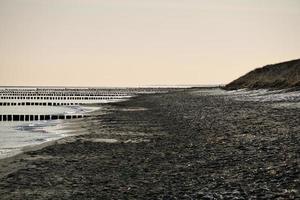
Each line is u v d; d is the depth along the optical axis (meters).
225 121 31.89
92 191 12.34
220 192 11.21
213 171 14.18
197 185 12.30
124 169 15.69
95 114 51.66
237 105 50.69
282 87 70.94
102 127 34.56
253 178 12.47
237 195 10.74
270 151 16.89
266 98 57.72
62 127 37.59
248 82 104.56
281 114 33.28
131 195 11.62
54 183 13.57
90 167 16.33
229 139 21.80
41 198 11.66
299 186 10.94
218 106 51.25
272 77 90.06
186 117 38.66
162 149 20.58
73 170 15.77
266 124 27.08
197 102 65.88
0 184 13.52
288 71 83.62
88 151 20.88
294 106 40.38
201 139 23.05
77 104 92.50
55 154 20.08
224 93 94.19
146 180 13.55
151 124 35.06
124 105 69.81
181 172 14.49
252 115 34.72
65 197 11.71
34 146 23.84
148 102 76.56
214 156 17.19
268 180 11.98
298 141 18.89
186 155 18.06
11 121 50.34
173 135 26.16
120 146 22.48
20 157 19.36
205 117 37.00
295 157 14.99
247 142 20.09
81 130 33.78
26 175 14.91
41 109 77.00
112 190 12.37
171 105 61.44
